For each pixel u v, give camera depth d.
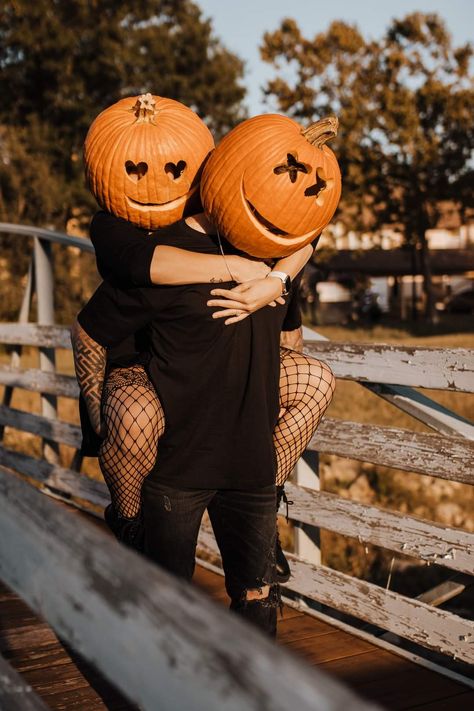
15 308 22.28
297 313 2.80
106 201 2.62
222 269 2.44
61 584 1.21
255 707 0.83
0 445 6.04
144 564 1.04
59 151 31.61
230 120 37.28
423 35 35.44
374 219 39.25
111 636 1.08
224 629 0.89
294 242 2.49
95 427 2.61
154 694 1.00
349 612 3.38
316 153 2.45
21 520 1.38
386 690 2.88
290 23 36.12
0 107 33.12
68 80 32.66
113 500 2.60
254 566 2.53
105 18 34.00
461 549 2.96
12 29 32.03
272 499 2.53
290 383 2.74
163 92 35.25
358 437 3.34
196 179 2.62
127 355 2.61
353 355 3.29
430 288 40.81
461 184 36.22
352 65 36.12
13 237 22.56
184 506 2.45
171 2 36.78
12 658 3.14
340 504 3.42
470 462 2.93
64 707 2.76
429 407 3.12
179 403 2.42
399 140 35.25
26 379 5.64
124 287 2.51
